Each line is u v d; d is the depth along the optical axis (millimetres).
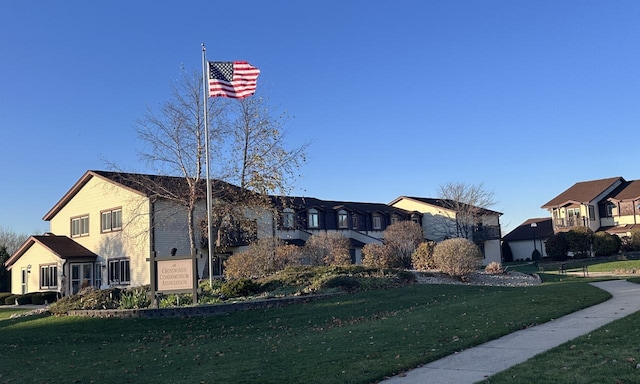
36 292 39125
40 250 40562
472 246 28453
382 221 53719
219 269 36500
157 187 33156
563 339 10297
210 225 24328
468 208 56062
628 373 7277
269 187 31750
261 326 17094
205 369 10367
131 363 12016
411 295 20812
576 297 16203
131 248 35469
